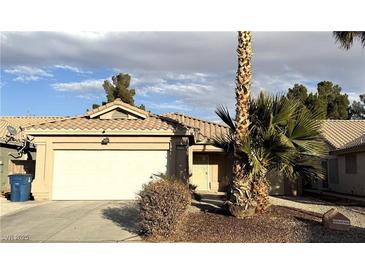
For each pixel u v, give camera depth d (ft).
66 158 57.47
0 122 88.58
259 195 39.60
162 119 63.00
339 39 47.96
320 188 85.51
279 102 39.68
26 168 74.90
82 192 56.75
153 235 30.76
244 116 38.75
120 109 63.36
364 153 67.00
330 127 90.02
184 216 33.76
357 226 36.29
